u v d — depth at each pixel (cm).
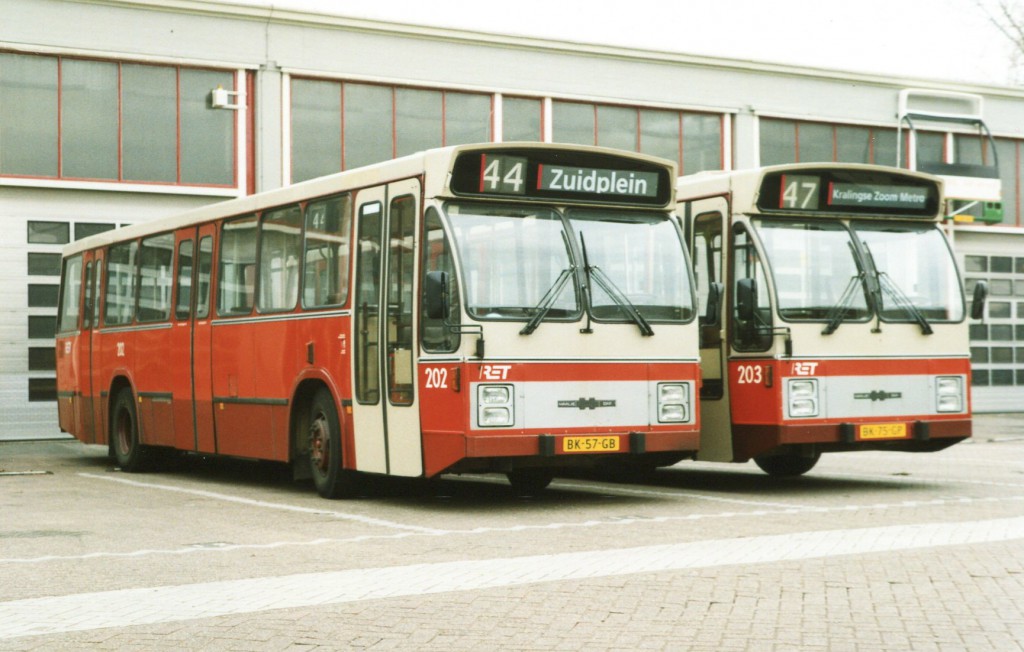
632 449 1252
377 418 1281
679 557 929
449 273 1191
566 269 1243
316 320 1381
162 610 755
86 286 2036
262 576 872
